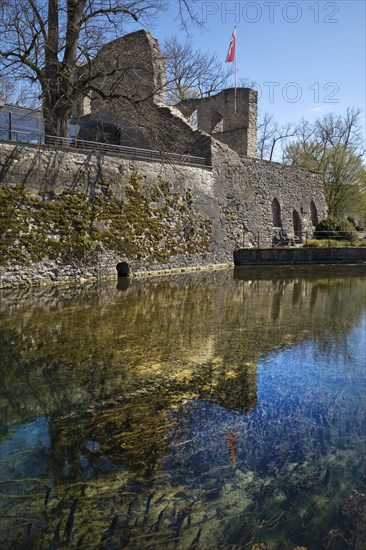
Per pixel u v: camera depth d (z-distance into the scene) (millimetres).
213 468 3479
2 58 13305
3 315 8500
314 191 27359
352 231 25312
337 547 2740
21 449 3719
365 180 35781
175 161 17000
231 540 2775
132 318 8469
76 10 14336
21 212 11883
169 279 14594
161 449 3738
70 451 3699
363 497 3162
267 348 6496
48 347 6441
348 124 38031
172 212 16734
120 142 20453
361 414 4375
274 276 15781
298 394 4844
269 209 23375
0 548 2676
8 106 13852
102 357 6023
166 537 2779
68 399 4676
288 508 3055
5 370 5488
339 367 5695
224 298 10938
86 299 10422
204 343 6750
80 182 13414
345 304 10148
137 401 4648
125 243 14695
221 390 4949
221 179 19672
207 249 18531
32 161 12164
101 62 16516
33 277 12102
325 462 3564
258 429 4082
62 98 14500
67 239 12945
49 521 2896
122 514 2969
